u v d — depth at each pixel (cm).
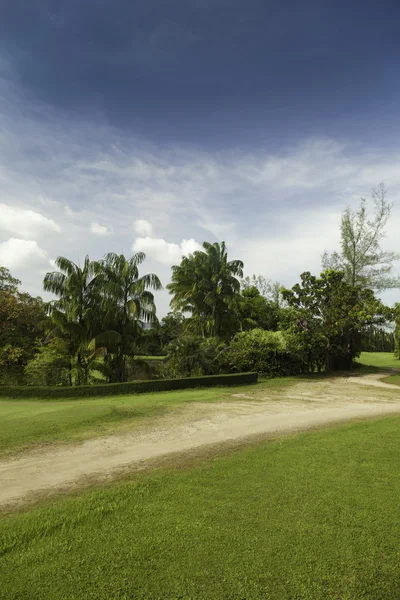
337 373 2495
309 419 1052
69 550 361
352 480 528
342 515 422
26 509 481
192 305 3269
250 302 3700
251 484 518
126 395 1606
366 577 318
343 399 1466
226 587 305
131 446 781
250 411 1177
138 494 493
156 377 2338
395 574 322
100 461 685
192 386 1750
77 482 581
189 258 3375
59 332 2191
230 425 974
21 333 2497
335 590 303
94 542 374
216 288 3077
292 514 426
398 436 790
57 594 298
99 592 300
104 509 448
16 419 1048
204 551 353
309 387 1817
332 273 2717
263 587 305
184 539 374
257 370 2131
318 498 468
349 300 2634
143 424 985
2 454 734
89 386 1627
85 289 2250
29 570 330
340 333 2656
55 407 1285
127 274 2258
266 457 646
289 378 2125
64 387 1627
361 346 2942
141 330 2347
